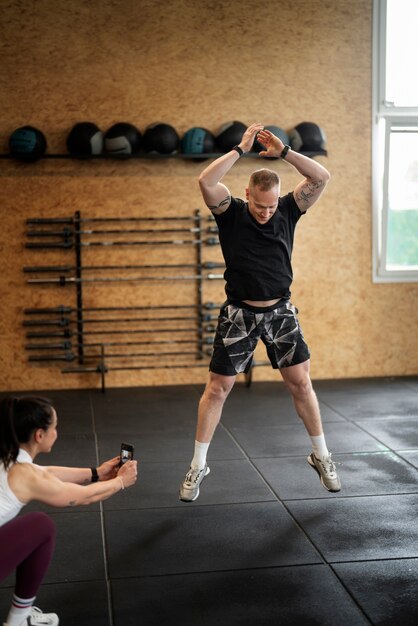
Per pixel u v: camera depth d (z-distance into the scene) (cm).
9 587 230
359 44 549
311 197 285
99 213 538
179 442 400
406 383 547
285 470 346
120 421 448
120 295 546
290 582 231
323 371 571
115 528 278
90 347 548
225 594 224
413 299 574
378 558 247
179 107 539
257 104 546
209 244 544
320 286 564
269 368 567
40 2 521
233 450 381
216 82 541
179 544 262
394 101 558
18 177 529
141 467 355
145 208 542
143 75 534
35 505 304
